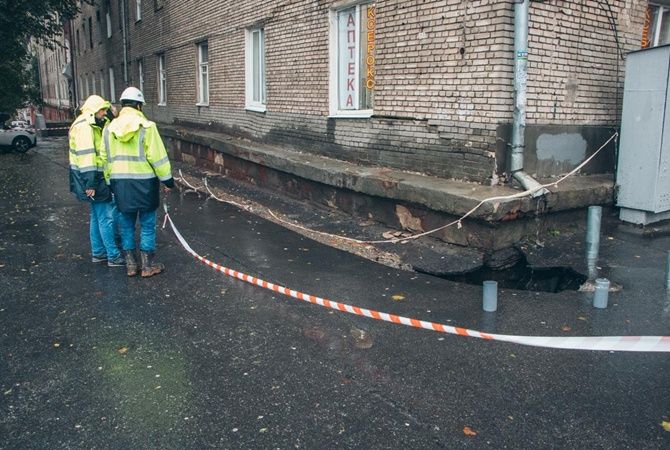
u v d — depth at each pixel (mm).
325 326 4508
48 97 51812
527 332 4371
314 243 7078
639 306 4848
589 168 7699
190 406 3342
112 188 5496
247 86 12523
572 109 7324
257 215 8719
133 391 3514
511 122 6609
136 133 5402
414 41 7520
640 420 3172
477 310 4836
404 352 4031
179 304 5004
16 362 3910
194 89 15664
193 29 15203
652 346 3832
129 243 5727
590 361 3861
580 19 7137
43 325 4547
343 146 9211
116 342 4230
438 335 4309
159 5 17766
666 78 6559
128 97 5492
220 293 5277
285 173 9859
